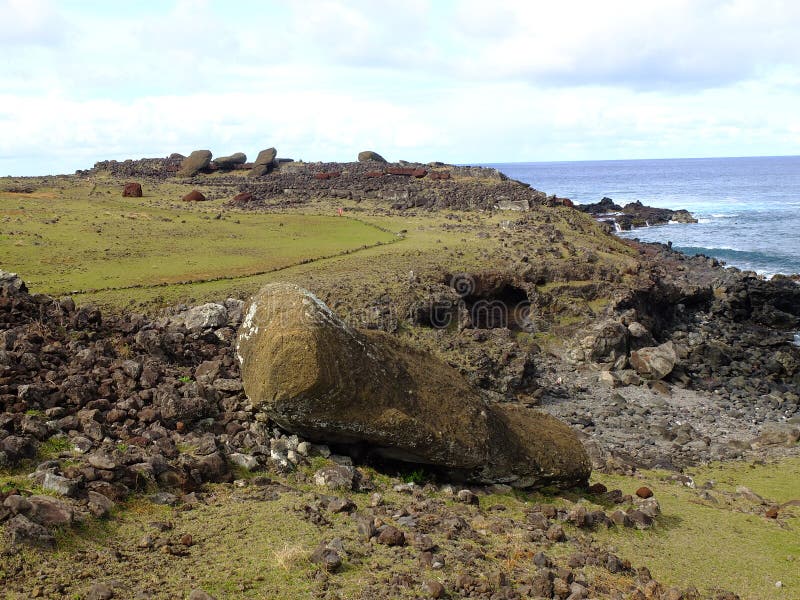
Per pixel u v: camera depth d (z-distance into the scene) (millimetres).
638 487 20141
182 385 15812
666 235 105312
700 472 25438
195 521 11047
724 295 60625
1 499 9805
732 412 35312
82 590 8602
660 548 14031
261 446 14484
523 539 12586
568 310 46125
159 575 9211
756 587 12508
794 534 16062
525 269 47906
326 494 13156
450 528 12273
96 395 14516
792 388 40094
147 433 13539
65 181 96562
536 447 16500
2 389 13617
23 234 51125
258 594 9016
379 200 87250
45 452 11945
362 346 14977
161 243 52969
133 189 86000
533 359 41250
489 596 9703
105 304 33875
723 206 155625
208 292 37500
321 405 14148
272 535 10797
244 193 88000
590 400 36250
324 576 9570
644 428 32125
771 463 27031
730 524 16438
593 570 11633
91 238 52375
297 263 47562
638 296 48344
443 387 15820
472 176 103875
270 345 14391
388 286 40625
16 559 8875
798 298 56500
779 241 97500
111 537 10062
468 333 38406
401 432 14617
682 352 44000
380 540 11078
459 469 15438
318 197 89812
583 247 57031
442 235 62250
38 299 19469
